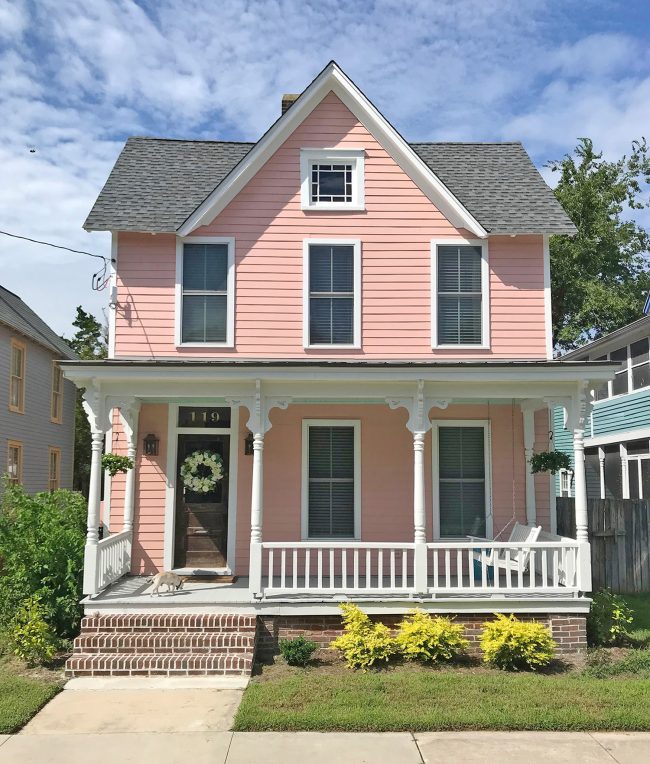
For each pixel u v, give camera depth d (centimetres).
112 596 955
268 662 903
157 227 1152
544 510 1174
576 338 2891
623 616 985
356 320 1165
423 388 1002
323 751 617
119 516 1147
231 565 1143
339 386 1013
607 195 3027
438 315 1175
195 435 1174
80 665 835
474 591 949
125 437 1160
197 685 803
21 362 2150
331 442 1181
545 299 1182
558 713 691
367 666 864
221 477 1161
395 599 948
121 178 1259
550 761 598
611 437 1966
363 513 1165
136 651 864
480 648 948
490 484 1175
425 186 1192
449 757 605
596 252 2981
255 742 638
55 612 929
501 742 640
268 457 1169
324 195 1204
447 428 1190
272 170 1189
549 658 865
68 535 984
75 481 2973
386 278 1177
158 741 642
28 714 698
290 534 1158
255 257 1173
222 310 1167
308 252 1177
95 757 605
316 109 1200
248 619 912
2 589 945
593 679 828
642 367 1820
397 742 639
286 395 1010
